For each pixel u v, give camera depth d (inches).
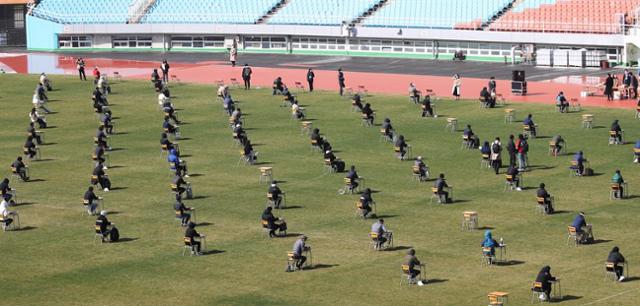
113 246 3550.7
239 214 3833.7
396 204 3887.8
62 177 4394.7
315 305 3011.8
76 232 3705.7
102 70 6968.5
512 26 6939.0
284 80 6368.1
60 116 5487.2
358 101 5354.3
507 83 6048.2
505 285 3117.6
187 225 3722.9
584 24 6702.8
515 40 6870.1
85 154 4751.5
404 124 5068.9
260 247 3494.1
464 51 7185.0
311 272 3262.8
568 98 5551.2
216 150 4731.8
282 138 4891.7
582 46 6668.3
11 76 6624.0
